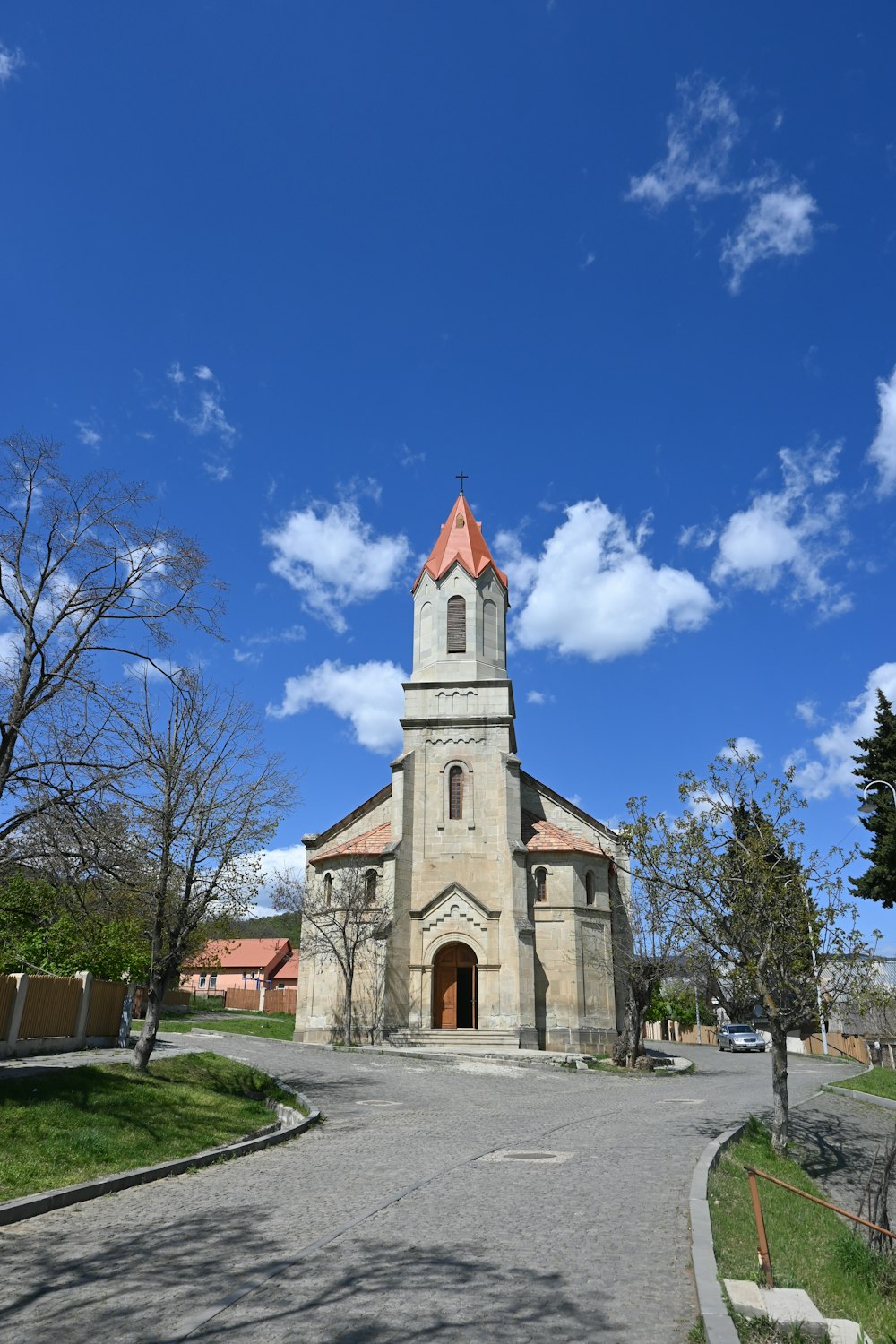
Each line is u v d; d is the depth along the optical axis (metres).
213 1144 16.30
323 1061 31.89
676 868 19.14
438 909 40.53
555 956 40.00
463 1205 11.12
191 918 22.64
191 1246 9.70
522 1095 25.19
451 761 43.22
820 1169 19.16
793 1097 27.53
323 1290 8.08
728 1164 14.76
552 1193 11.81
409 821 42.22
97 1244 9.93
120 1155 14.41
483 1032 38.25
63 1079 18.03
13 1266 9.12
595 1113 21.27
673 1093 26.67
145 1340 7.11
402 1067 31.14
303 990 41.47
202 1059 25.48
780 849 19.25
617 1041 37.06
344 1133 18.39
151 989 21.61
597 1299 7.76
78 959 32.69
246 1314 7.55
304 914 42.00
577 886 41.06
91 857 17.59
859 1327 7.91
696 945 19.81
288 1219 10.70
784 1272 9.47
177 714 23.22
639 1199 11.45
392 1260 8.89
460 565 46.62
